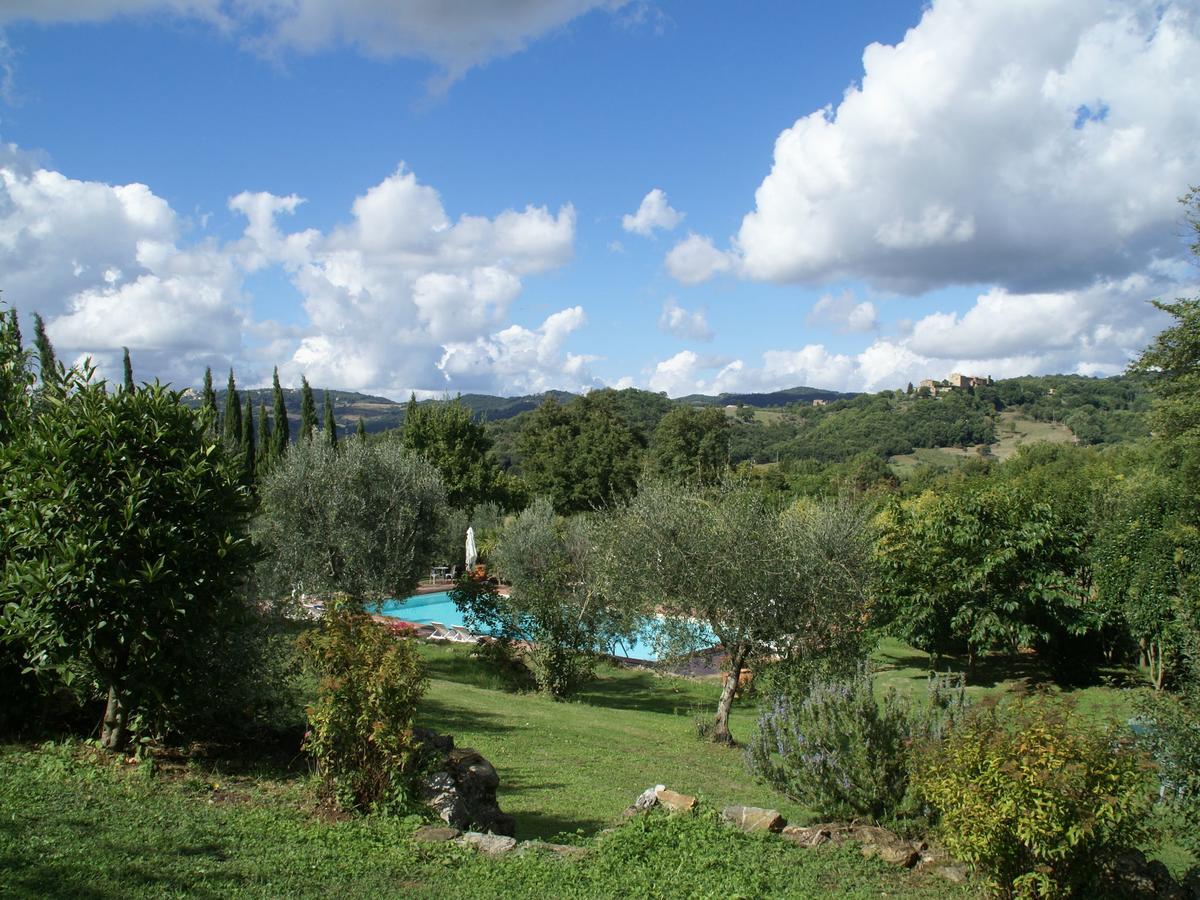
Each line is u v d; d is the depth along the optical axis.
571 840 8.16
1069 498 27.78
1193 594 10.34
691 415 64.88
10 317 10.20
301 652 8.30
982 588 21.88
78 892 5.12
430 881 6.26
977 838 6.32
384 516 22.89
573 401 70.44
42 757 7.77
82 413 8.05
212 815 6.98
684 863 7.04
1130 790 6.20
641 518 16.95
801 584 15.67
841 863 7.46
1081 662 21.98
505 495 54.03
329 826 7.10
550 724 15.98
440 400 53.44
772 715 10.25
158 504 7.93
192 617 7.97
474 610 22.19
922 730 8.69
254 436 56.16
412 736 7.93
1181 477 23.28
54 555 7.45
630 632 21.11
